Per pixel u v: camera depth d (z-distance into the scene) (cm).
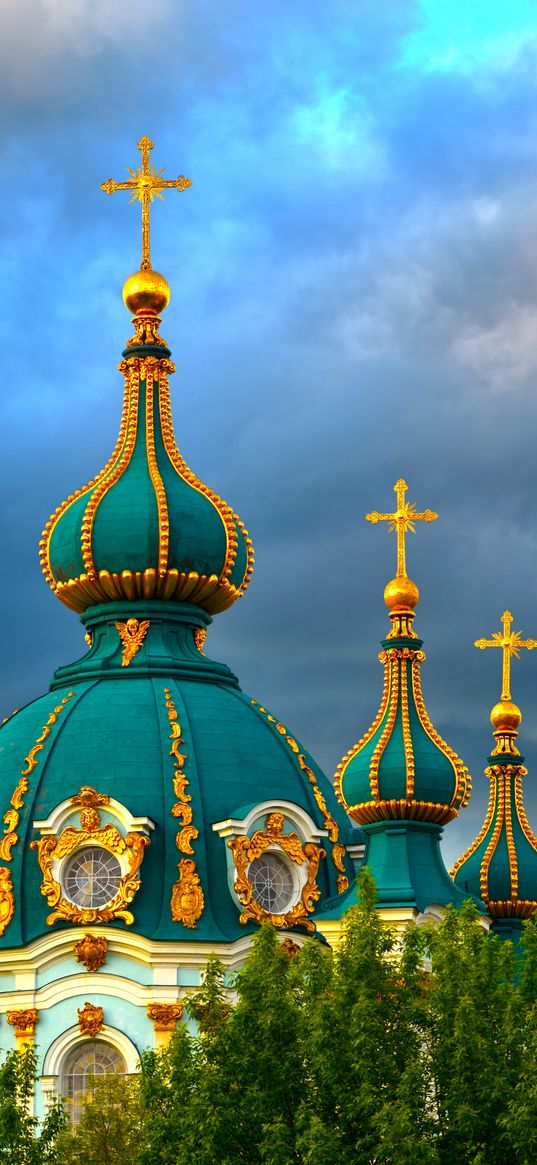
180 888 10394
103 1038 10294
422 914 10094
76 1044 10319
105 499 11194
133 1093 9450
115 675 11019
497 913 11412
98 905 10406
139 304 11600
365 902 8894
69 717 10806
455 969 8681
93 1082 9938
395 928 9831
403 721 10306
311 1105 8431
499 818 11550
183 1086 8594
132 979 10306
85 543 11125
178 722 10744
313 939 10456
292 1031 8594
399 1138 8188
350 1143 8369
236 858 10456
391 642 10419
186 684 11000
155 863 10444
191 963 10319
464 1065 8406
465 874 11462
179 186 11762
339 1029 8481
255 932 10219
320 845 10700
